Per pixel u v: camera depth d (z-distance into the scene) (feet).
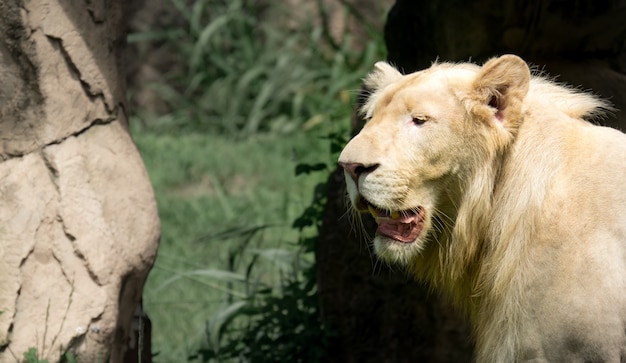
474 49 44.86
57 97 36.50
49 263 35.32
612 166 32.09
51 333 34.58
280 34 115.34
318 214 52.24
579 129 33.22
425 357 47.16
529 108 33.32
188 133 111.45
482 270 34.30
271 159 97.09
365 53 104.27
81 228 35.86
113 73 38.60
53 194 35.96
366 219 47.32
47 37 36.29
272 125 109.09
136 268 37.35
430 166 32.27
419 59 47.34
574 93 35.78
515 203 32.73
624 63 45.32
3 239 35.12
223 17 114.62
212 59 116.67
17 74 36.06
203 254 70.64
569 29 44.37
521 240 32.42
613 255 30.99
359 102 48.01
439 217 33.83
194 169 95.04
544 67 44.52
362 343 48.47
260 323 51.24
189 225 78.74
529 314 32.01
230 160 97.19
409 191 32.19
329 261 49.08
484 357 34.04
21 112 36.19
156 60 117.19
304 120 108.68
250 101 114.21
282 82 112.57
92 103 37.55
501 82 32.14
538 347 31.81
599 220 31.42
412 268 38.01
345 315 48.78
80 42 37.19
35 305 34.81
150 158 97.35
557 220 31.89
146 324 42.39
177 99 115.65
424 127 32.07
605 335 30.71
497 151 32.89
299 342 49.32
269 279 66.39
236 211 81.82
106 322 35.47
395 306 47.57
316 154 93.50
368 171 31.89
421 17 46.52
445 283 36.11
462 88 32.32
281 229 76.23
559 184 32.27
